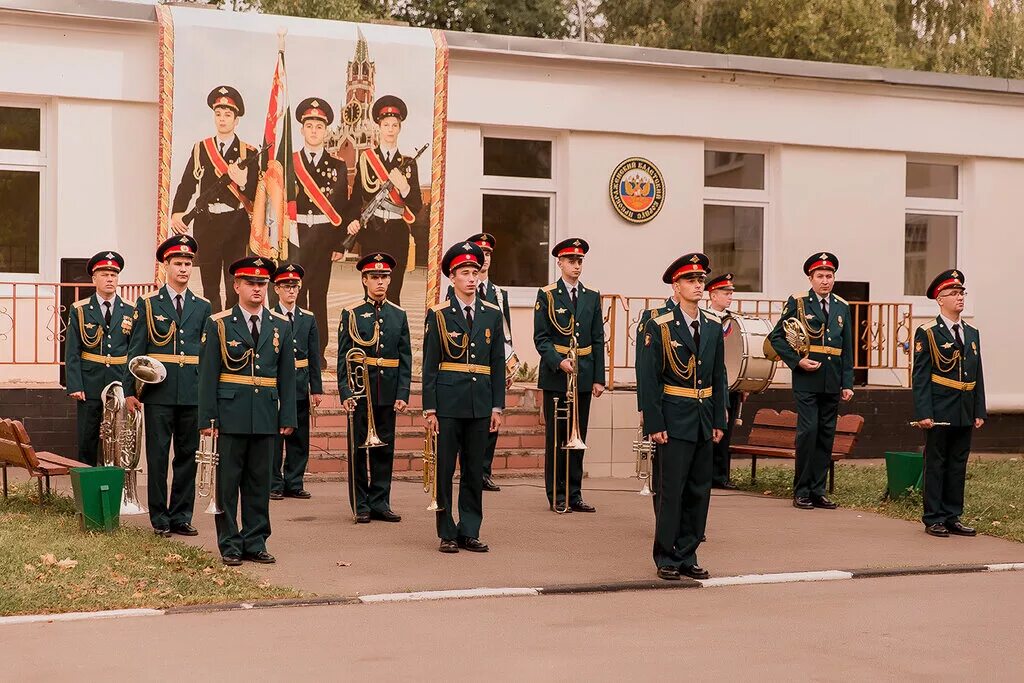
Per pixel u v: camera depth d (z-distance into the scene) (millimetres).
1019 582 8750
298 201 15055
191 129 14602
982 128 18188
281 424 9172
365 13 29656
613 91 16484
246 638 6844
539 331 11664
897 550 9898
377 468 10953
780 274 17328
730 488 13578
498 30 30516
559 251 11836
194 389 10031
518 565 9008
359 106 15312
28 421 13219
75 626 7094
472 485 9648
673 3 32562
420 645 6734
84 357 11633
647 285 16703
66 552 8609
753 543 10102
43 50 14352
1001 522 11148
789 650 6730
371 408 10773
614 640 6906
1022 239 18484
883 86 17641
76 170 14555
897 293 17844
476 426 9641
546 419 11664
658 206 16719
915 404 10727
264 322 9109
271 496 12117
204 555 8961
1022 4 31531
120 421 10875
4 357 14391
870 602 8008
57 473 10320
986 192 18297
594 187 16484
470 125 16047
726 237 17391
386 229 15430
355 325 10914
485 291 13258
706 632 7129
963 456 10797
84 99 14562
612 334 14695
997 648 6836
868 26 29328
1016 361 18375
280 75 14984
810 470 12133
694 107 16828
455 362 9617
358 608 7641
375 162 15383
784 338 12211
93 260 11680
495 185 16281
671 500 8609
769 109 17156
